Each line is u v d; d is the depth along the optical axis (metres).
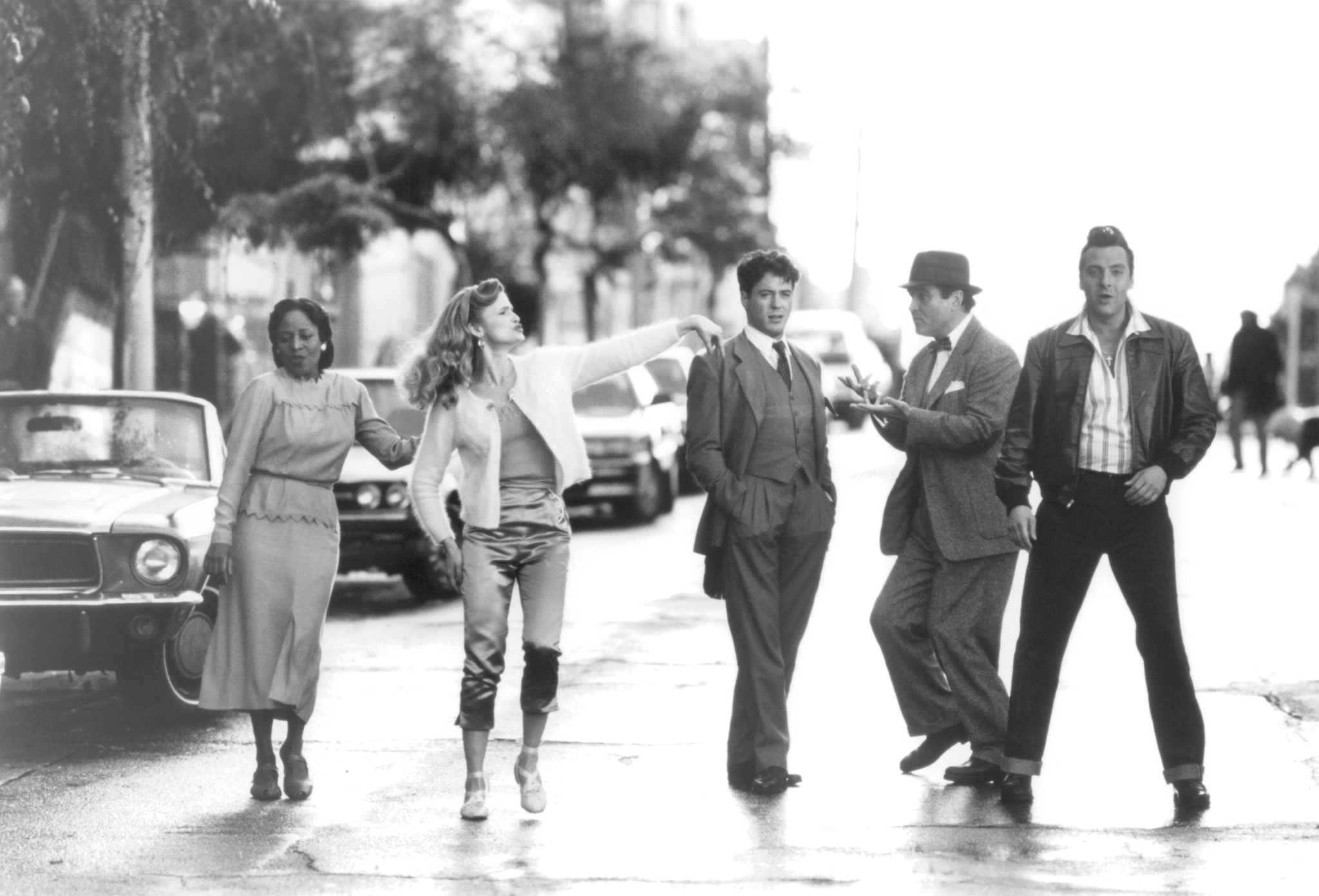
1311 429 43.28
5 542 15.30
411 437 12.97
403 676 17.72
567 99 53.56
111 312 38.72
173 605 15.38
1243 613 20.69
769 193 64.38
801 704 15.80
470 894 10.02
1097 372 11.84
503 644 11.80
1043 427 11.96
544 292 59.09
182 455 17.33
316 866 10.63
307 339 12.62
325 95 35.97
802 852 10.83
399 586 26.75
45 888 10.21
